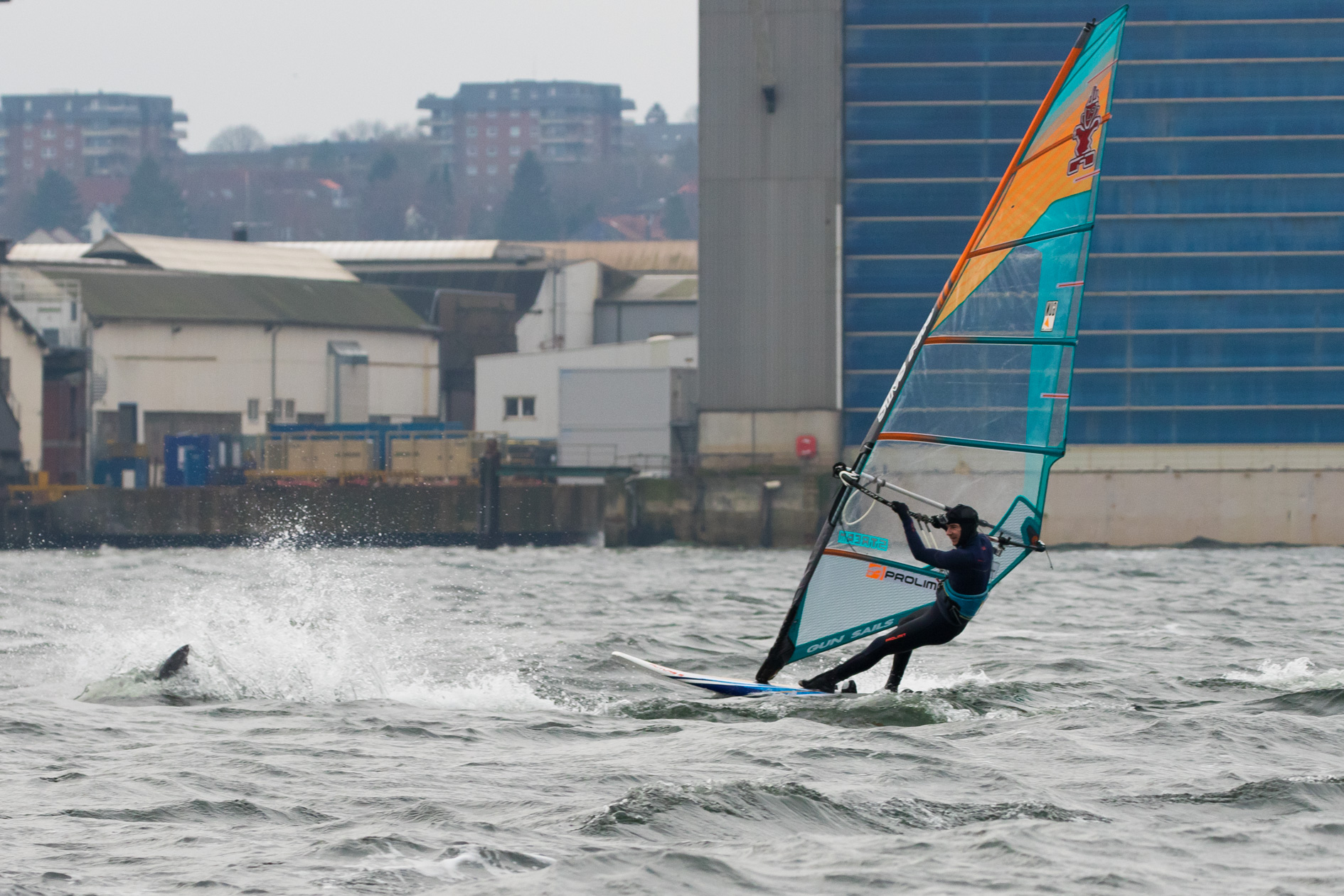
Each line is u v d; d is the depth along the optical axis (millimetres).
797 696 58469
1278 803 39875
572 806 40062
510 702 60062
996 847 35531
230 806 40281
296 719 55125
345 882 33062
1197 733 49562
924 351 59594
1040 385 57531
